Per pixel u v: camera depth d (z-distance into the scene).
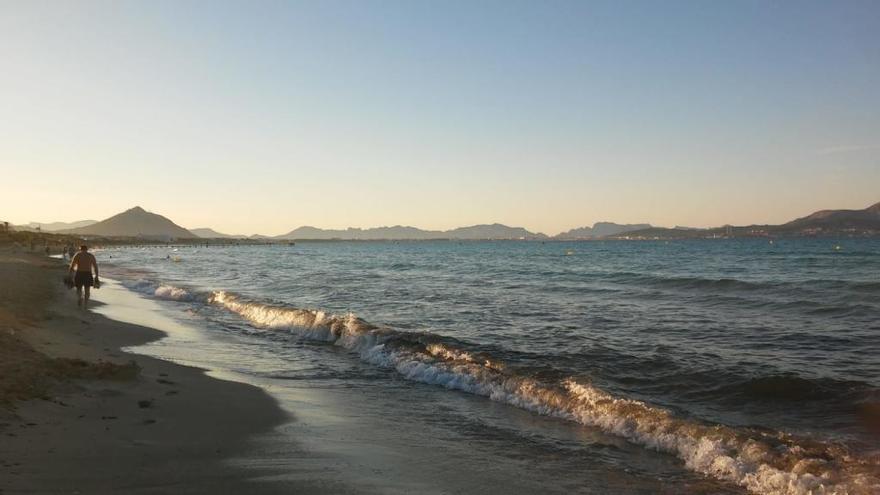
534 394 9.94
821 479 6.13
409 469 6.49
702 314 21.00
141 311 21.73
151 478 5.44
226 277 43.47
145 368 10.92
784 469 6.49
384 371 12.34
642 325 18.27
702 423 8.16
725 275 42.47
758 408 9.20
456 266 61.94
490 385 10.65
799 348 14.27
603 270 51.97
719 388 10.37
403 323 18.72
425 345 13.63
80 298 20.47
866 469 6.40
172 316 20.66
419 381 11.45
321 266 63.66
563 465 6.90
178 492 5.16
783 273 44.56
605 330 17.27
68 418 7.00
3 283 24.55
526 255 104.12
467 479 6.29
